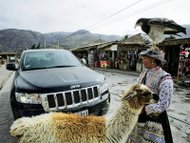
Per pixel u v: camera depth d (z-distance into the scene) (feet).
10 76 58.49
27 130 7.48
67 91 12.06
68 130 7.48
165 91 7.70
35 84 12.17
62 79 12.98
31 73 14.49
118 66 77.05
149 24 8.06
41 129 7.48
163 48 51.47
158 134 8.04
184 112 20.26
